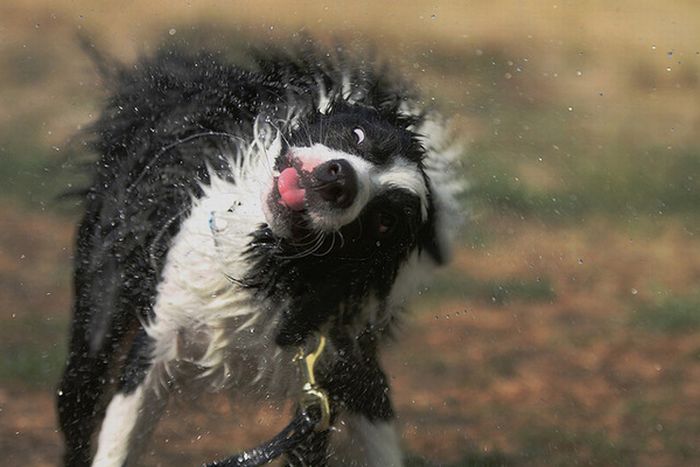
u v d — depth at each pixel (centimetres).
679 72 2669
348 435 936
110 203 993
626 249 1717
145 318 921
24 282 1408
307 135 867
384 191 837
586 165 2044
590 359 1340
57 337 1265
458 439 1120
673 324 1450
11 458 1026
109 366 950
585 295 1534
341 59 980
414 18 2742
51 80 2205
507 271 1565
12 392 1147
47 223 1578
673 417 1196
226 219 880
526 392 1241
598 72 2666
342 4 2680
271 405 980
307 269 859
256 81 958
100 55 1128
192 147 951
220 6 2581
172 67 1041
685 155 2161
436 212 905
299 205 809
